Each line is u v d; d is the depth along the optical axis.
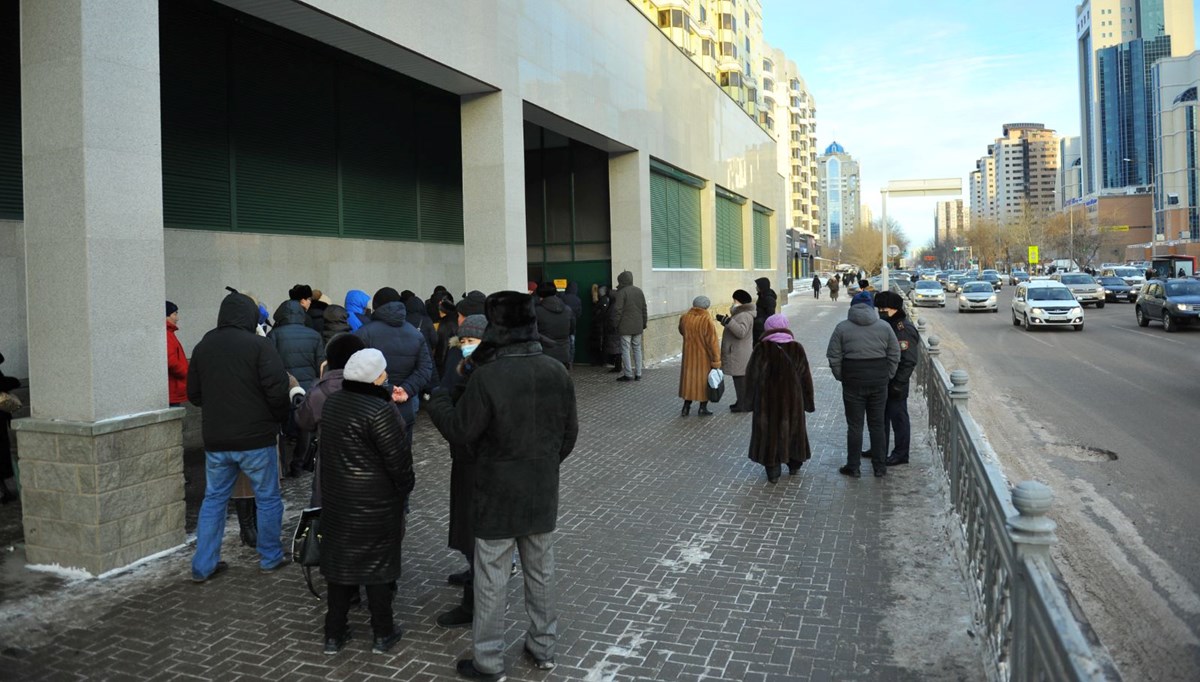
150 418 5.75
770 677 3.97
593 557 5.71
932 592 4.99
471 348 4.76
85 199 5.38
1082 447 9.20
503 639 4.27
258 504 5.51
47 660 4.25
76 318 5.46
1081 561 5.61
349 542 4.17
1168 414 11.02
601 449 9.26
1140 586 5.17
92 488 5.39
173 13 9.17
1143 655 4.30
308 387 7.67
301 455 8.17
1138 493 7.25
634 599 4.95
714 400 10.88
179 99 9.27
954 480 6.29
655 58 18.78
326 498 4.23
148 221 5.84
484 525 3.93
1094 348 20.02
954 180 29.03
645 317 15.38
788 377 7.65
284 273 10.80
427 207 13.95
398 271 13.13
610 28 16.06
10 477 7.52
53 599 5.05
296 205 11.03
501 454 3.95
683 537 6.13
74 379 5.49
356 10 8.80
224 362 5.30
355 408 4.19
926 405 11.29
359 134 12.29
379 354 4.34
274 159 10.66
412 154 13.57
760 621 4.61
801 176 115.00
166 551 5.88
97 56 5.48
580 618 4.69
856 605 4.81
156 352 5.89
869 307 7.77
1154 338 22.16
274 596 5.10
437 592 5.16
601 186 17.97
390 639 4.37
